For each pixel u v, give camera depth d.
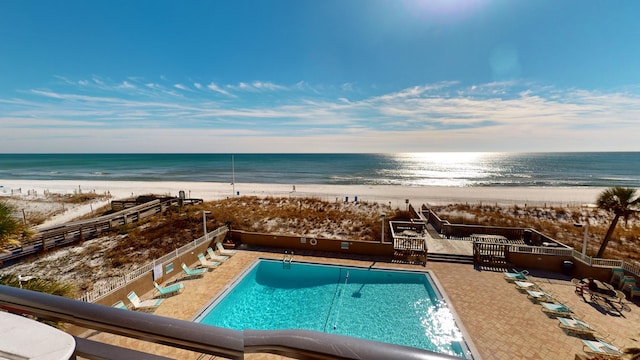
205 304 10.30
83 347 1.01
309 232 20.16
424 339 8.85
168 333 0.98
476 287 11.59
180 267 12.84
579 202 31.97
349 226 21.41
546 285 11.86
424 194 37.19
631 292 10.87
